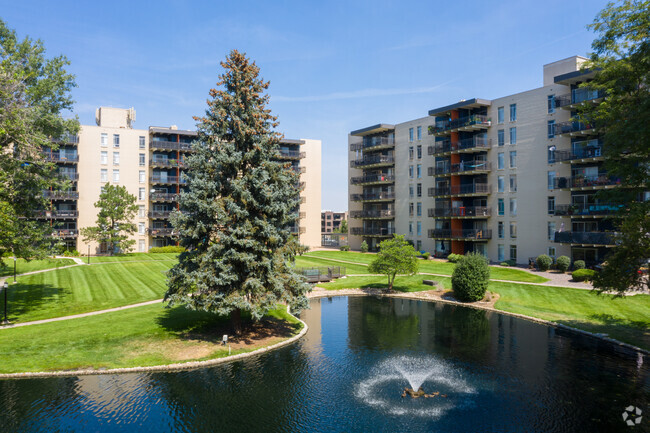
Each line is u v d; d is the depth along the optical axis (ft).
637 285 77.77
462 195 183.11
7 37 106.93
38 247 101.09
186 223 82.02
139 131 232.12
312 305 117.80
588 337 86.22
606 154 77.56
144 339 81.20
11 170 93.66
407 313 108.58
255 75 83.35
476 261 118.73
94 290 123.13
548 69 162.40
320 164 271.08
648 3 70.03
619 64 76.48
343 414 55.57
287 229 88.63
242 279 80.89
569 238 143.13
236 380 65.72
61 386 62.54
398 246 134.00
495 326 95.71
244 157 81.35
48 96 111.96
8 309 99.91
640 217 72.23
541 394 60.80
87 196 220.64
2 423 52.26
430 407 57.26
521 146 167.32
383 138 229.66
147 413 55.42
